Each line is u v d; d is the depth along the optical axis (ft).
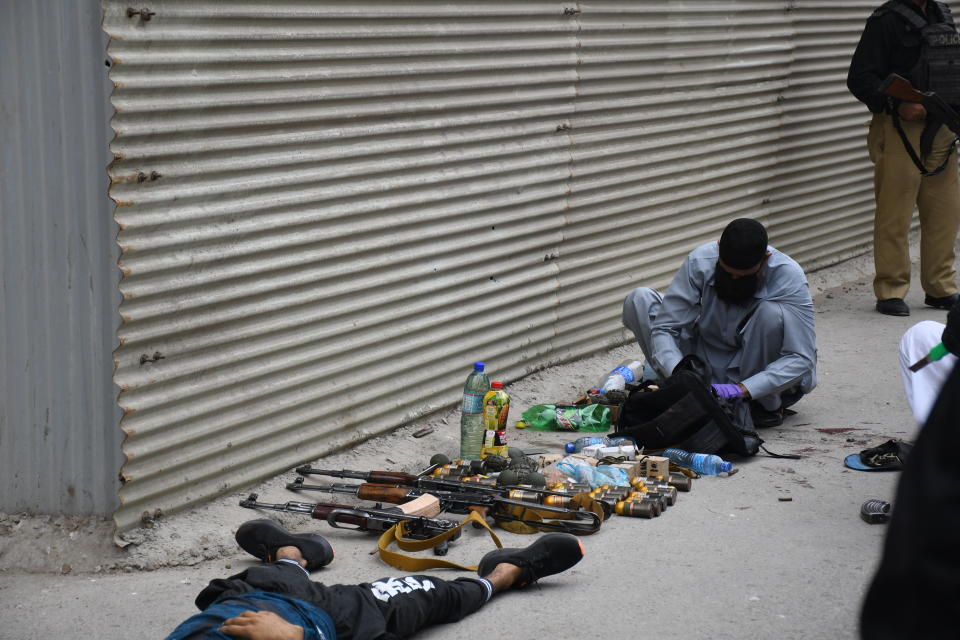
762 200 28.53
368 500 15.66
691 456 16.93
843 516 15.03
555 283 21.89
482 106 19.17
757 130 27.58
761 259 17.66
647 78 23.43
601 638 11.41
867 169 32.91
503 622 11.78
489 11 18.79
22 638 11.59
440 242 18.80
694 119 25.23
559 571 12.67
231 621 9.77
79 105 13.10
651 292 20.27
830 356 24.07
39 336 13.83
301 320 16.19
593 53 21.72
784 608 12.14
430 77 17.98
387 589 11.26
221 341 14.87
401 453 17.81
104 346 13.52
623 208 23.39
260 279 15.42
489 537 14.48
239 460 15.46
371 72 16.71
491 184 19.69
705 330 18.88
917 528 5.02
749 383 17.90
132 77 13.17
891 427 19.31
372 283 17.40
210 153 14.44
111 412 13.61
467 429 17.20
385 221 17.49
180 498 14.57
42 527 13.98
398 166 17.54
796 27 28.12
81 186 13.28
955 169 26.89
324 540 13.19
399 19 17.13
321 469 16.40
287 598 10.50
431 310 18.86
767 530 14.51
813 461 17.43
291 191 15.76
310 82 15.72
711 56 25.29
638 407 17.88
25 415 14.08
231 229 14.79
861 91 25.84
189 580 13.23
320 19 15.70
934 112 24.39
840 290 30.63
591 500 14.32
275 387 15.87
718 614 11.98
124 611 12.26
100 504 13.89
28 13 13.12
